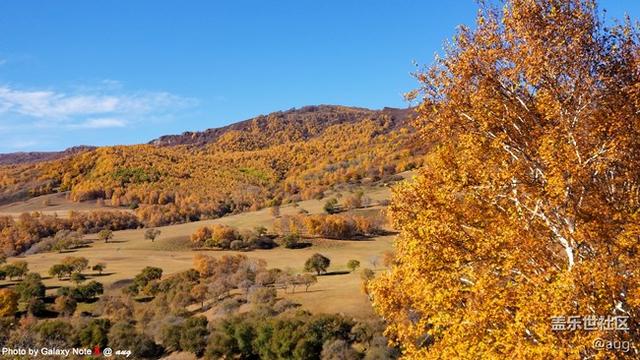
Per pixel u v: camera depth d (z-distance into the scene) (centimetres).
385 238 16825
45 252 16275
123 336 6350
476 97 1670
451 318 1460
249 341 6284
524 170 1588
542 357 1170
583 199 1504
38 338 3312
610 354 1174
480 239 1498
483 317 1318
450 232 1552
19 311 9031
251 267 11056
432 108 1792
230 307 8225
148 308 8719
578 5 1645
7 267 11850
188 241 17200
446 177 1666
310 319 6128
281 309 7769
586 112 1588
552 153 1437
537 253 1435
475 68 1702
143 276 11175
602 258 1290
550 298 1238
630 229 1339
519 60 1619
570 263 1420
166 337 6744
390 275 1817
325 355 5556
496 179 1564
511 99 1716
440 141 1811
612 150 1442
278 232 17400
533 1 1638
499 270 1516
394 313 1806
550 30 1588
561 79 1633
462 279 1541
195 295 9156
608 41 1672
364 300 7769
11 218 19312
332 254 14675
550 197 1434
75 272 11812
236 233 16662
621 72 1645
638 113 1589
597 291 1221
